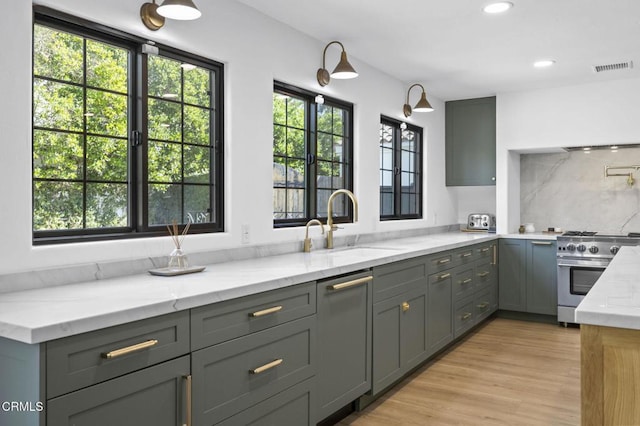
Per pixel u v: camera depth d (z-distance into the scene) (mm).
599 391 1527
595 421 1532
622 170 5324
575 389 3305
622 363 1500
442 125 5816
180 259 2438
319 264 2768
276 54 3299
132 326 1635
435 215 5637
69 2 2146
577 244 4910
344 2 3020
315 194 3768
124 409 1614
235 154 2994
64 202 2246
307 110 3762
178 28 2635
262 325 2184
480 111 5656
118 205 2475
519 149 5410
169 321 1761
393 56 4105
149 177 2602
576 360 3922
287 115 3604
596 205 5469
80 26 2254
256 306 2152
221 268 2609
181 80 2781
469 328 4582
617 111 4898
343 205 4180
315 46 3672
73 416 1474
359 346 2920
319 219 3826
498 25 3406
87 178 2336
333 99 3982
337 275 2760
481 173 5648
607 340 1519
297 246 3482
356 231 4172
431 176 5543
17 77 1969
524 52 4012
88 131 2342
